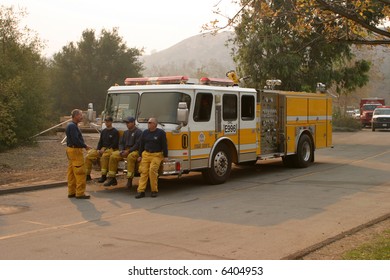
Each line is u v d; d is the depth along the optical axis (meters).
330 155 18.09
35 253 5.87
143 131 9.99
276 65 23.70
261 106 12.73
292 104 13.84
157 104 10.44
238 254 5.75
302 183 11.43
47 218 7.89
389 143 23.67
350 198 9.38
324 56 25.05
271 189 10.60
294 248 5.99
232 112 11.58
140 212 8.32
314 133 15.04
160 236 6.64
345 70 26.31
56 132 24.92
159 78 10.81
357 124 36.25
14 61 19.69
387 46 7.39
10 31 19.58
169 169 9.88
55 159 15.63
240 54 24.73
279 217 7.76
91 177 12.10
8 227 7.27
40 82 20.73
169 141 10.06
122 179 12.27
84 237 6.63
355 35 7.16
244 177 12.60
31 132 19.77
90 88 47.00
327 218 7.66
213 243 6.25
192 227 7.16
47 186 11.03
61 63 47.41
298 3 6.97
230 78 12.56
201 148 10.65
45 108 21.27
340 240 6.28
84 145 9.67
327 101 15.87
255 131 12.45
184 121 9.76
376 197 9.47
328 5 6.30
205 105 10.71
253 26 7.72
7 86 16.41
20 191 10.52
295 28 7.38
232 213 8.12
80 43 48.16
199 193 10.20
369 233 6.61
